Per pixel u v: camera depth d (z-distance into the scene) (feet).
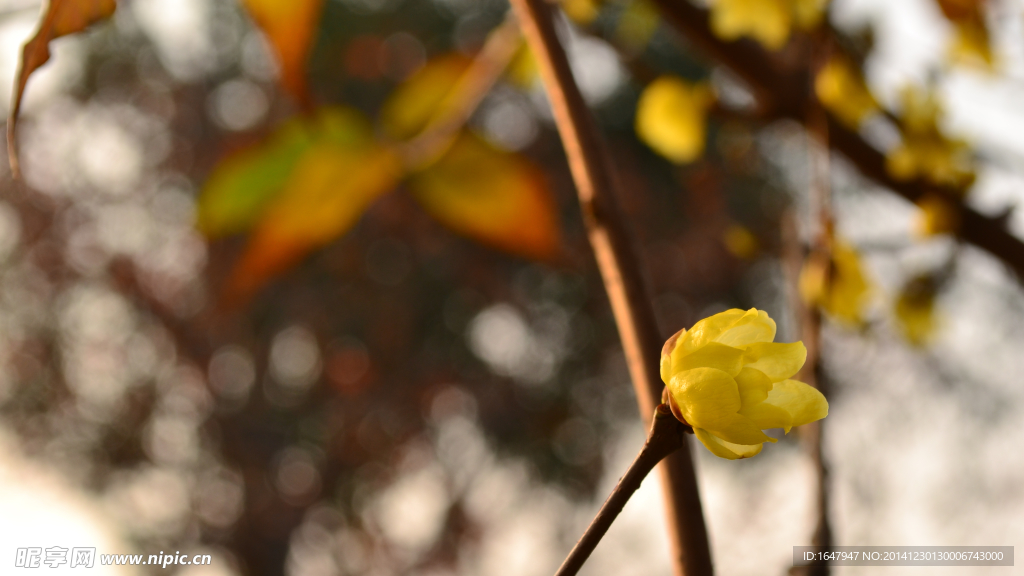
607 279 1.41
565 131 1.46
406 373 17.49
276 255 1.81
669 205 15.74
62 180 16.79
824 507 1.49
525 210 1.80
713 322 1.32
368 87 15.08
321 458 18.81
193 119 17.39
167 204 17.48
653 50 11.53
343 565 19.06
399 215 15.58
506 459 18.52
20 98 1.31
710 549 1.32
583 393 18.25
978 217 2.14
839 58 2.09
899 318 2.13
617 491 1.29
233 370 18.26
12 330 17.72
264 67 15.79
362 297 16.92
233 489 19.04
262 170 1.78
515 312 17.49
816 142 1.97
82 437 18.38
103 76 16.74
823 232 1.84
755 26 2.18
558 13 2.25
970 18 2.06
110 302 17.74
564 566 1.27
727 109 2.39
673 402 1.30
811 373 1.59
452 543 18.17
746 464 13.20
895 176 2.17
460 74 1.96
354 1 15.70
